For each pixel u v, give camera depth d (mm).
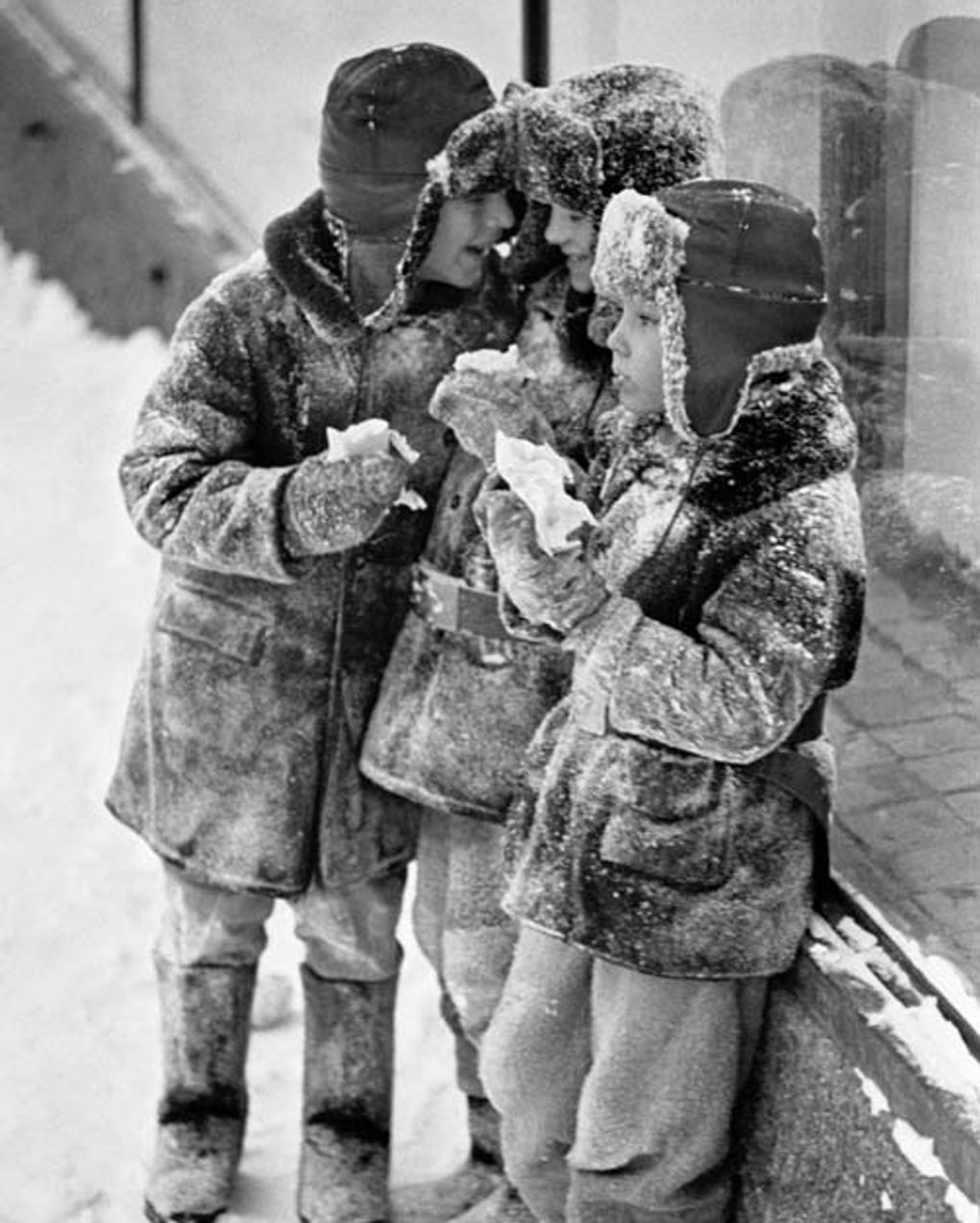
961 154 4285
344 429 4824
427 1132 5535
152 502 4785
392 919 5098
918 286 4449
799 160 4805
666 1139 4418
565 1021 4523
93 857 6801
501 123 4547
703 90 4656
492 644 4715
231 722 4891
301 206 4820
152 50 10203
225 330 4820
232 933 5098
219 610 4887
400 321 4785
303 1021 5965
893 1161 4062
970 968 4188
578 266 4645
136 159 10258
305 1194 5121
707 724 4113
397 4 8438
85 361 10273
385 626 4898
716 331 4125
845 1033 4203
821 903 4496
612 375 4625
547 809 4383
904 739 4441
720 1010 4367
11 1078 5746
